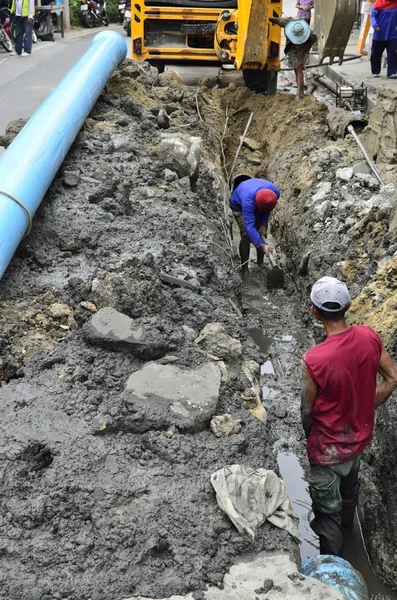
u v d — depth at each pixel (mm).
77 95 7395
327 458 4090
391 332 5270
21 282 5145
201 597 3068
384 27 13570
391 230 6676
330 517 4242
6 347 4422
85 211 6227
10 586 3035
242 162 11336
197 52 12609
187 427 3898
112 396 4090
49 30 24250
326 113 11227
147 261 5367
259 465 3830
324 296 3914
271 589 3129
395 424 4469
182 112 10352
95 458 3646
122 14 32094
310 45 11914
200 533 3336
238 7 11375
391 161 8562
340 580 3508
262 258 8602
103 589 3064
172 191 7285
